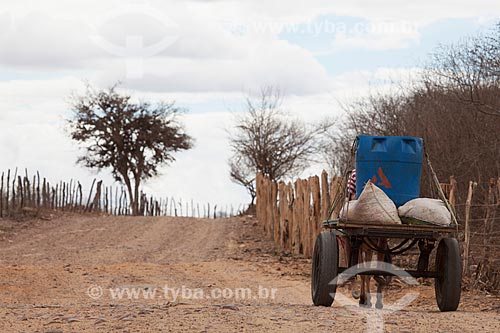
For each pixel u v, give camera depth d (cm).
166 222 5347
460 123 3128
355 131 4125
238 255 3616
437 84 3547
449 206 1719
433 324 1456
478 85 3058
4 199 5397
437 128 3194
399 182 1759
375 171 1759
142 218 5594
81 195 6556
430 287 2362
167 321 1473
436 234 1666
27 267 2950
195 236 4578
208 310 1630
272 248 3912
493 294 2170
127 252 3688
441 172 3122
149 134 9638
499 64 2922
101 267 2969
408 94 3712
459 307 1953
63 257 3425
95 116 9688
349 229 1681
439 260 1745
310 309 1652
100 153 9806
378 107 4834
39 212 5309
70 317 1542
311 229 3378
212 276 2730
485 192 2809
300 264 3198
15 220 4903
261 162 7062
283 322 1455
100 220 5366
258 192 5012
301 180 3566
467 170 3038
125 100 9650
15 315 1609
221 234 4669
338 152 4941
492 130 3028
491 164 3006
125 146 9769
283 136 7106
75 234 4488
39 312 1659
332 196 3042
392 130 3656
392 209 1673
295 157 7062
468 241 2328
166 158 10012
